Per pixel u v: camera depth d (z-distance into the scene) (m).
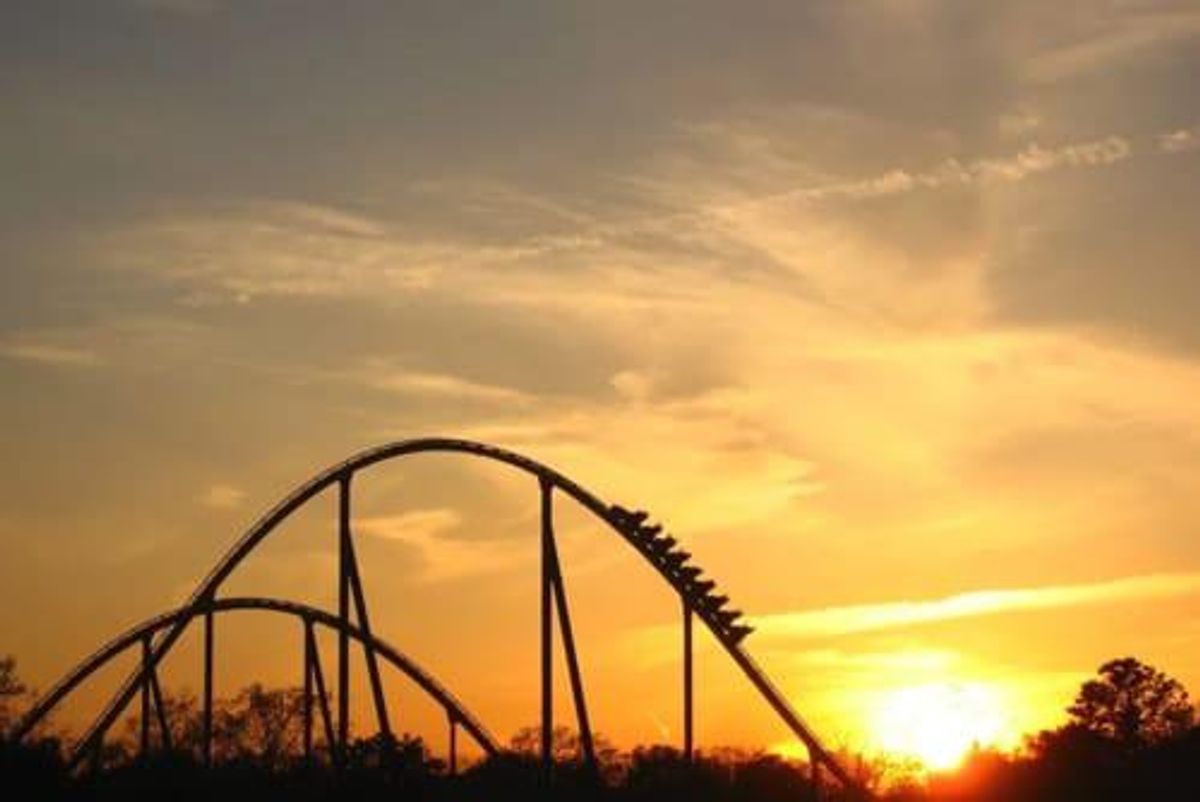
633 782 184.00
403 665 167.50
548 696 149.38
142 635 160.75
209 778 167.00
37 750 164.50
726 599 149.12
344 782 157.62
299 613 164.00
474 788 168.25
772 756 191.25
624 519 148.75
